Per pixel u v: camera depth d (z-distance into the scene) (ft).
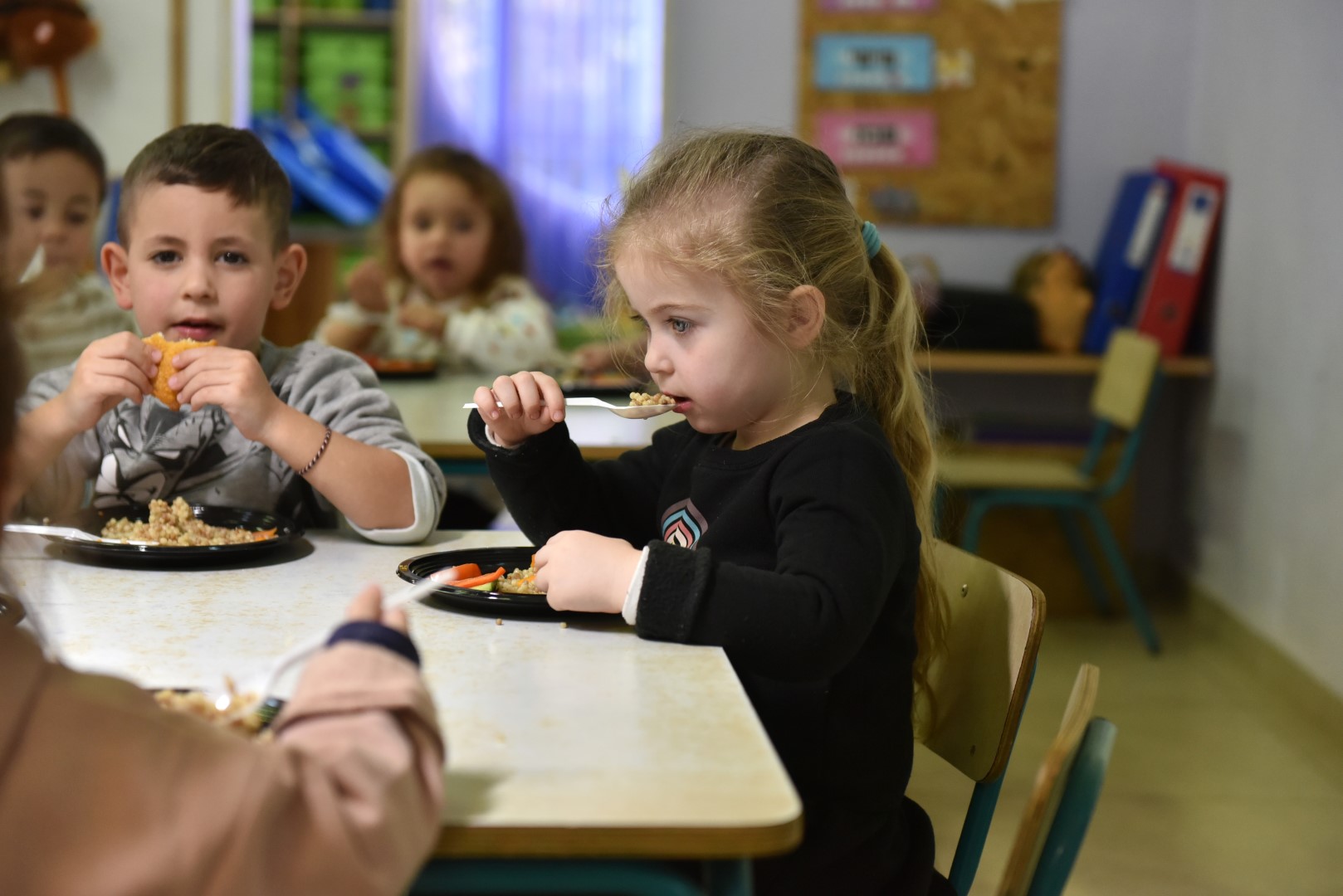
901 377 4.06
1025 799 7.76
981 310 12.59
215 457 4.80
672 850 2.14
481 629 3.31
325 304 13.53
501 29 14.16
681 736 2.52
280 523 4.44
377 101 14.17
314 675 2.11
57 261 7.59
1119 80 13.48
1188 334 12.94
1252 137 11.39
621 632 3.28
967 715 3.79
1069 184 13.61
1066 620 12.42
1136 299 12.50
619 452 6.25
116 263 4.93
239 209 4.64
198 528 4.36
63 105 13.61
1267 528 10.50
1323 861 7.03
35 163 7.43
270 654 3.03
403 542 4.45
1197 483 12.62
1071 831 2.73
